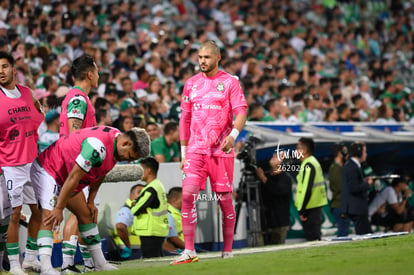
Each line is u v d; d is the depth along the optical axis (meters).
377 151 34.59
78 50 43.00
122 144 16.05
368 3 78.88
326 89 48.06
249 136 28.95
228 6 66.88
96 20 51.12
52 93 31.64
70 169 16.47
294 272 13.39
